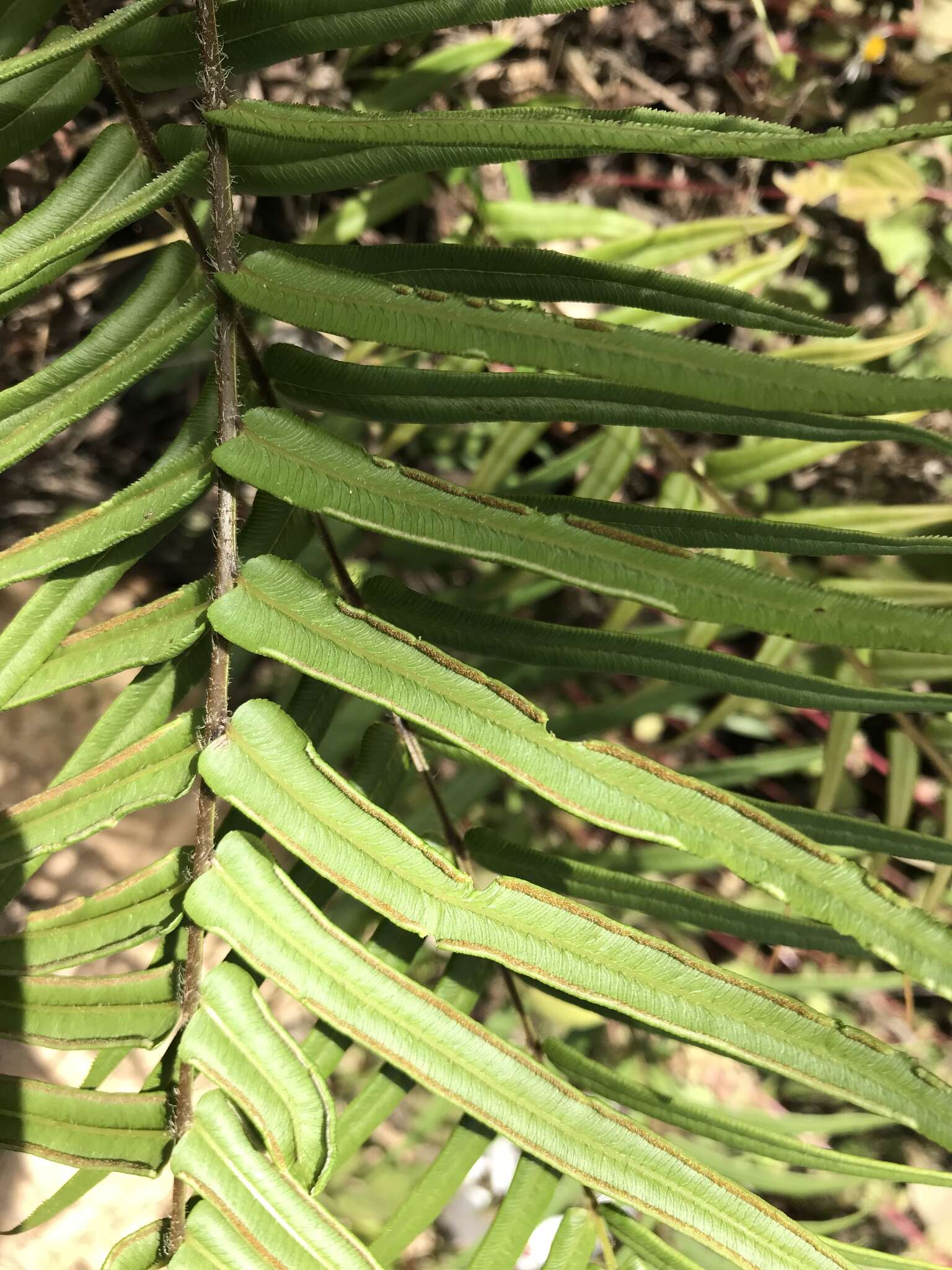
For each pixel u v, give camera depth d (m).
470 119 0.14
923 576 0.40
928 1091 0.15
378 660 0.16
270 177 0.18
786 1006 0.15
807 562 0.41
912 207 0.43
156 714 0.19
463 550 0.15
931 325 0.37
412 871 0.16
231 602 0.16
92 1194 0.40
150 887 0.18
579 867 0.20
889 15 0.42
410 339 0.15
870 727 0.47
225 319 0.16
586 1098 0.16
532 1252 0.40
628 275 0.16
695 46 0.43
